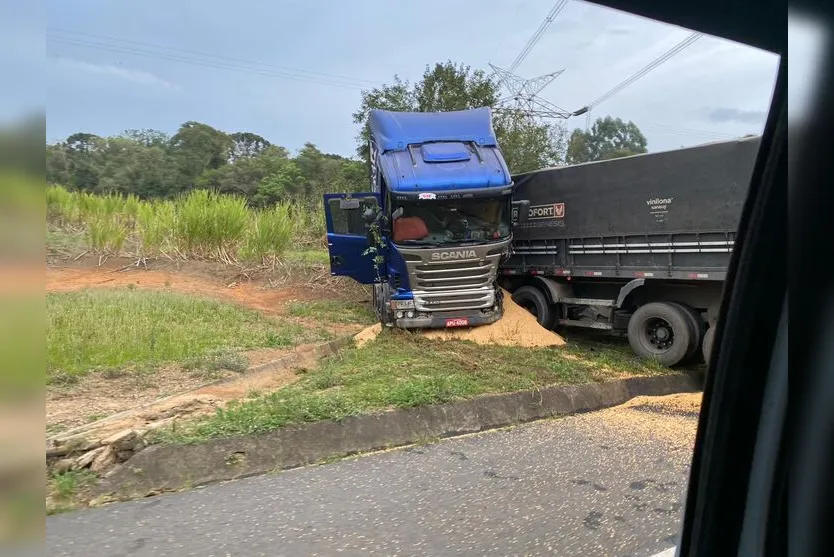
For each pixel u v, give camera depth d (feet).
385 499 15.11
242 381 24.85
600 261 34.73
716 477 5.66
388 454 18.37
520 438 20.15
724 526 5.55
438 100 81.92
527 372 27.25
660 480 16.58
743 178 27.32
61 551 12.06
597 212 34.42
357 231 38.32
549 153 88.63
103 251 55.21
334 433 18.52
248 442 17.11
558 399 23.79
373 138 42.11
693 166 29.40
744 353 5.48
